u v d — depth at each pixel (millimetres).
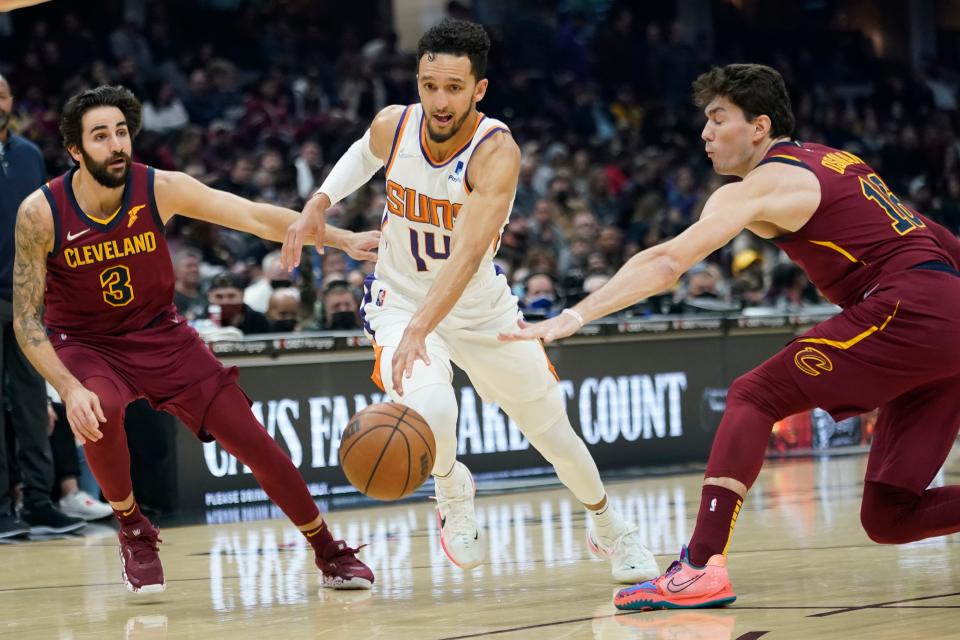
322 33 36312
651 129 33250
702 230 6773
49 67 28328
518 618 7148
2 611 8258
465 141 7559
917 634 6195
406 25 38281
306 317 16844
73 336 8375
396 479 6883
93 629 7402
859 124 37469
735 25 42719
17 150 12312
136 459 14273
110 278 8227
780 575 8352
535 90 34031
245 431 8422
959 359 6996
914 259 7070
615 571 8398
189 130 25609
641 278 6625
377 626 7055
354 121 29078
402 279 8008
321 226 8227
